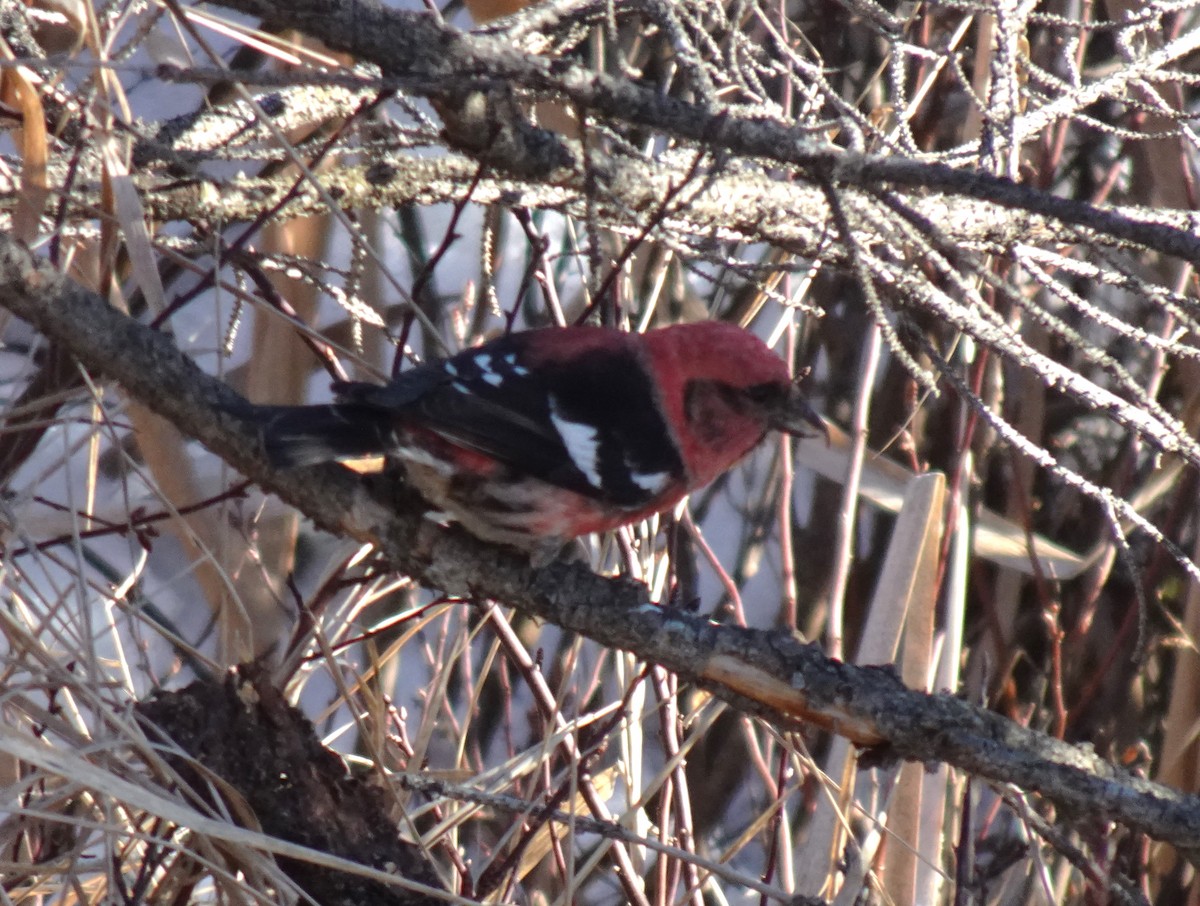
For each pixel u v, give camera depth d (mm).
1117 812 5703
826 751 10258
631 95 5176
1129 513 5488
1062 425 11180
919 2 8891
